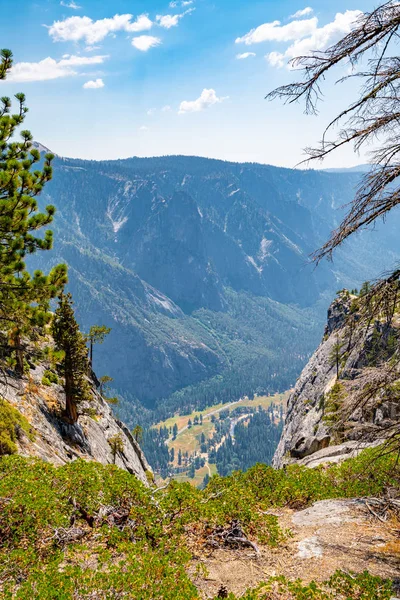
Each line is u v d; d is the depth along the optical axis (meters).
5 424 26.80
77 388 41.47
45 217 15.33
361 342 9.82
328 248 8.86
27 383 39.91
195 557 9.69
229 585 8.46
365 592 7.63
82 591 7.25
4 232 14.80
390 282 8.97
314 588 7.57
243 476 15.67
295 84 7.68
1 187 14.31
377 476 14.45
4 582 8.37
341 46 7.41
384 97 7.75
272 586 8.05
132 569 8.02
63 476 12.51
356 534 10.56
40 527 10.24
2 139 14.92
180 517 10.88
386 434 9.82
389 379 9.35
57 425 38.66
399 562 9.00
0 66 14.79
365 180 8.34
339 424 10.55
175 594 7.29
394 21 7.00
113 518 11.31
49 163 15.71
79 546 9.20
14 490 11.46
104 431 53.25
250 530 10.91
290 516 12.54
